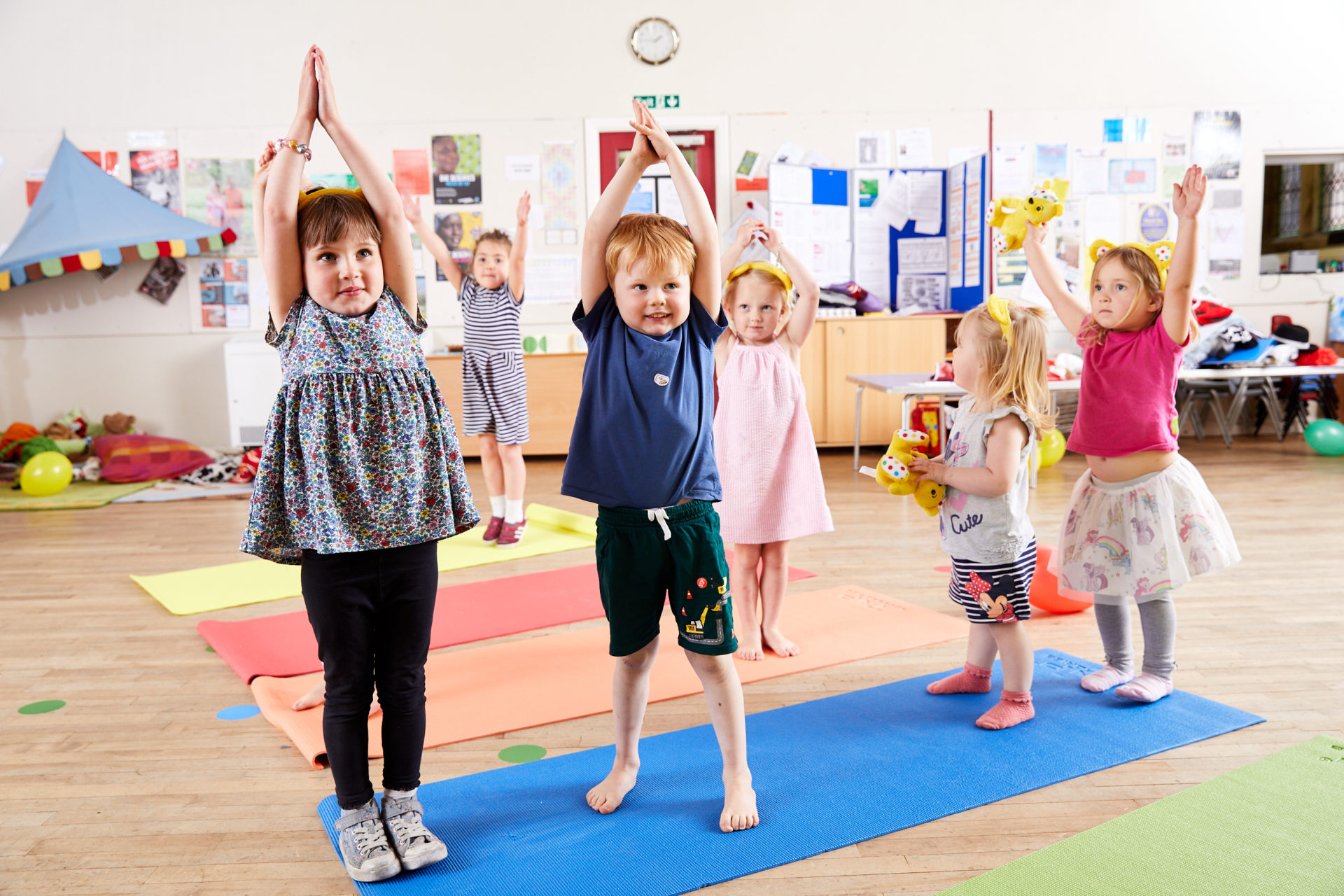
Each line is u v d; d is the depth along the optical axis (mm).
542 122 5625
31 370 5605
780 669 2049
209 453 5285
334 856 1329
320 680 2012
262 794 1523
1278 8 5707
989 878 1221
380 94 5578
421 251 5648
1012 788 1477
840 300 5492
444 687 1980
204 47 5504
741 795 1393
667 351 1361
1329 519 3451
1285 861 1250
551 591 2734
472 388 3332
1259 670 1987
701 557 1378
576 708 1854
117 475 4895
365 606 1285
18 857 1334
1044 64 5707
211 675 2096
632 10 5578
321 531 1235
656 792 1487
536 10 5562
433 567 1343
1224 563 1760
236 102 5547
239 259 5625
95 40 5477
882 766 1561
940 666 2068
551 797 1475
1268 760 1549
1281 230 5895
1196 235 1662
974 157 5469
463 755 1656
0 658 2221
